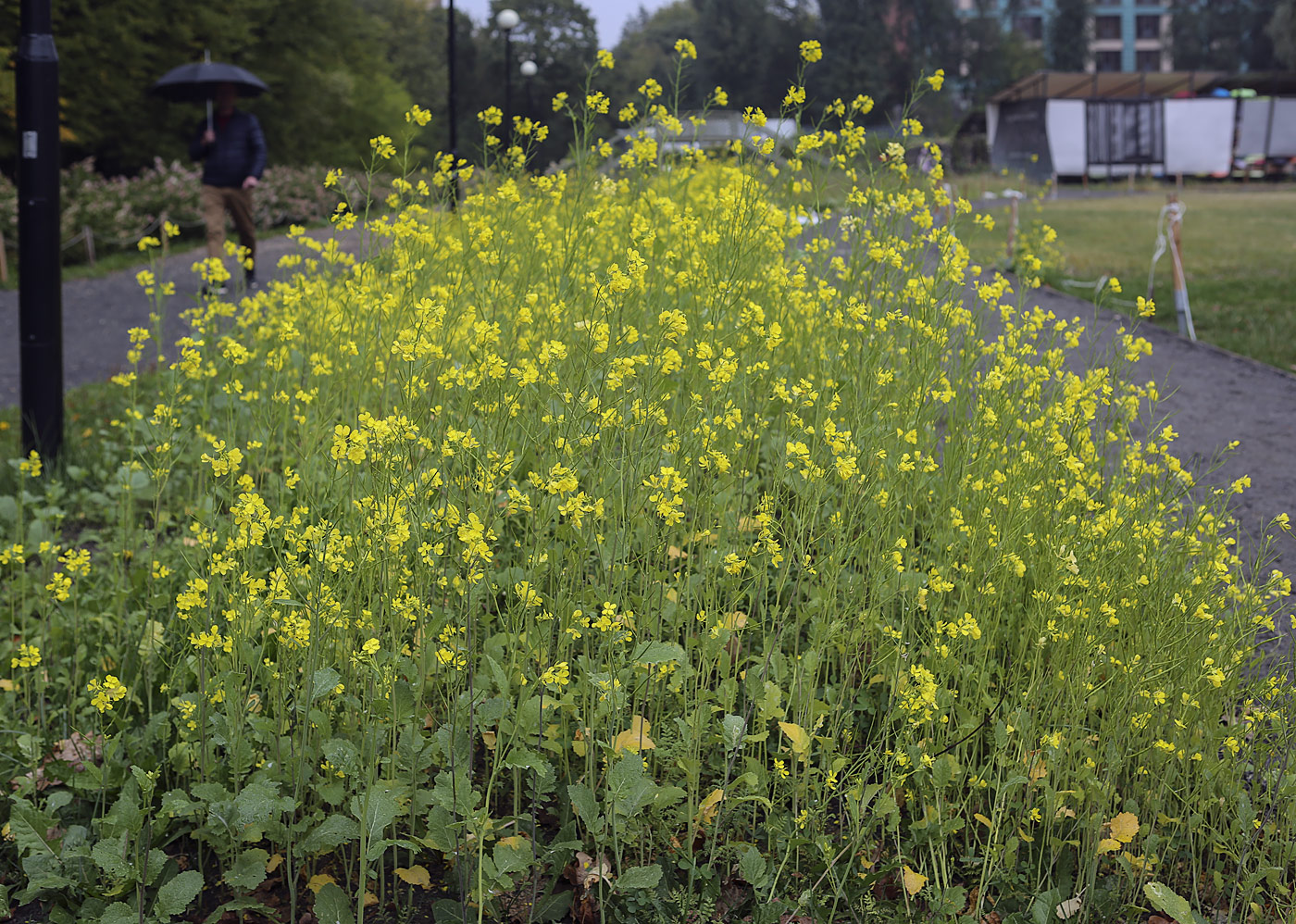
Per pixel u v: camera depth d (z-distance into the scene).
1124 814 2.77
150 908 2.55
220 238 11.59
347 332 4.21
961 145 40.94
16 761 2.98
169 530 4.69
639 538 3.05
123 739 2.90
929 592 3.08
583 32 69.50
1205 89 41.25
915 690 2.72
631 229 4.06
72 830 2.64
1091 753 2.80
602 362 3.04
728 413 3.11
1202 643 2.90
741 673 3.33
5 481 5.41
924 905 2.68
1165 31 93.00
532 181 4.68
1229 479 5.62
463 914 2.47
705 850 2.77
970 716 2.91
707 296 3.76
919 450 3.52
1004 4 90.31
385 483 2.60
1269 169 39.16
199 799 2.76
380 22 41.06
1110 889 2.71
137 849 2.46
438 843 2.50
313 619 2.57
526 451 3.36
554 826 2.85
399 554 2.64
